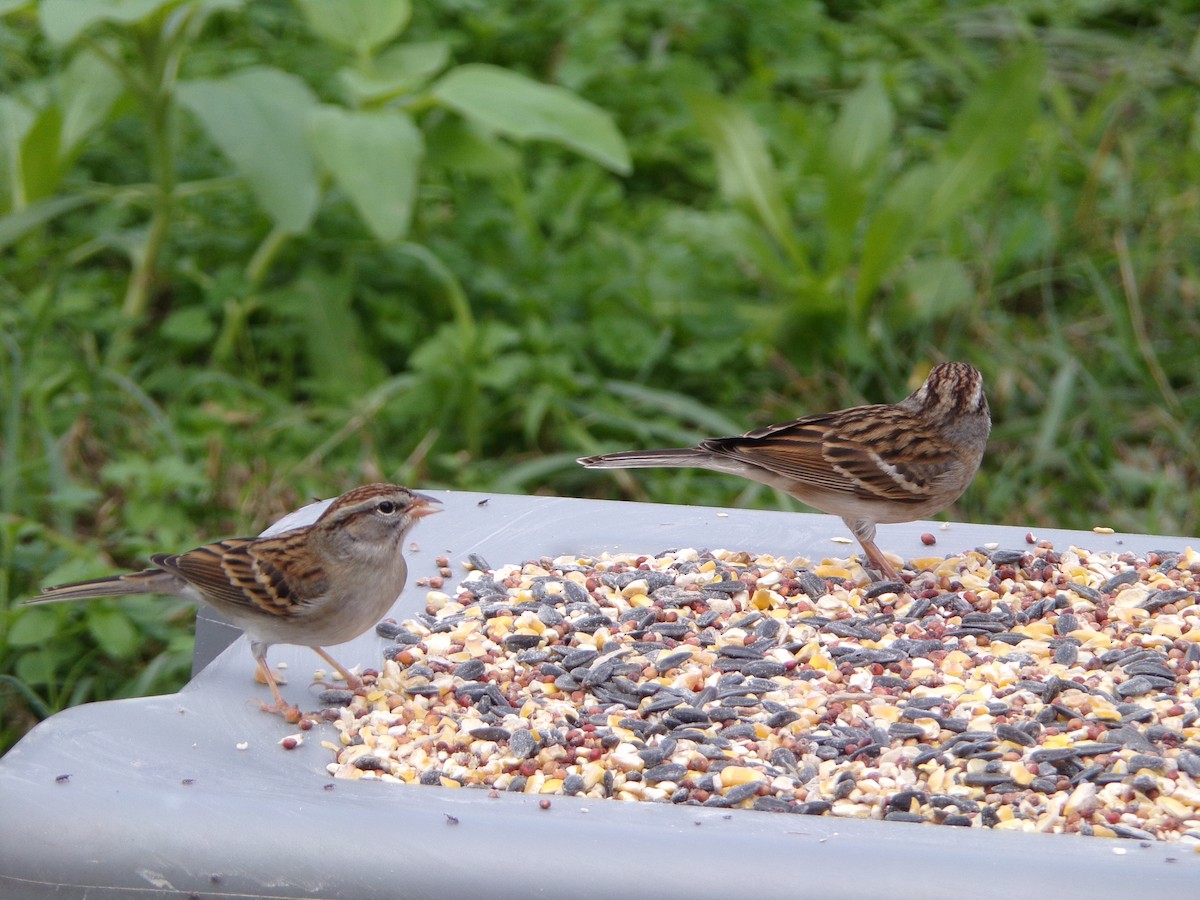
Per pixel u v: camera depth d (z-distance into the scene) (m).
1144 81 13.45
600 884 3.98
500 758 5.02
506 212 11.84
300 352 11.05
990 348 10.99
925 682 5.52
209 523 9.06
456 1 13.64
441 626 6.00
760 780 4.78
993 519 9.68
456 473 9.91
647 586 6.32
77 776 4.38
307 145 9.91
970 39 14.72
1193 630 5.85
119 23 9.41
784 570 6.55
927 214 10.46
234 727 5.10
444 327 10.34
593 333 10.83
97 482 9.31
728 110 10.91
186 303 11.17
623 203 12.46
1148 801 4.67
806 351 10.91
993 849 4.00
